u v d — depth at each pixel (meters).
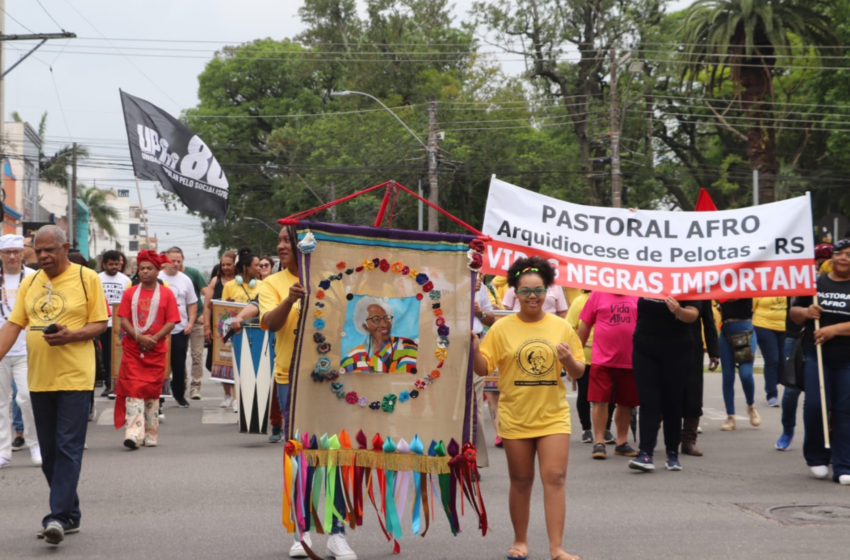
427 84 51.94
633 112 43.81
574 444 10.62
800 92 43.94
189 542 6.18
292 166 48.03
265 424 10.50
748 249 8.72
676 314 8.52
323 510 5.56
